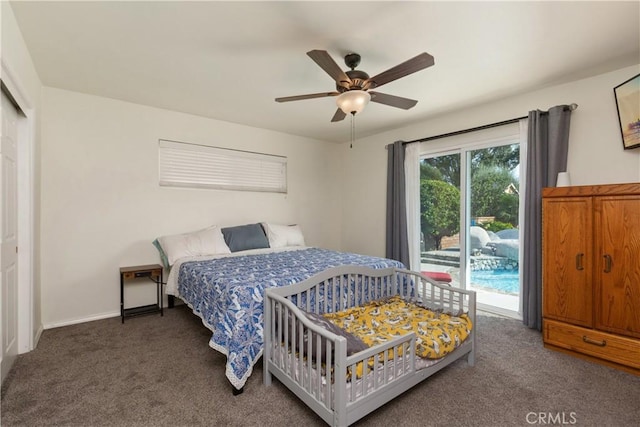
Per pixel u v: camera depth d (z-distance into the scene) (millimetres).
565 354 2357
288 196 4695
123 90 3035
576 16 1863
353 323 2146
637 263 2070
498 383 1954
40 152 2818
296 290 2090
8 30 1785
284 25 1966
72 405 1730
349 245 5117
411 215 4039
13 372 2072
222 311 2043
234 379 1805
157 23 1948
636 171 2443
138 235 3434
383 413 1661
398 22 1931
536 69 2553
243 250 3680
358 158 4965
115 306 3275
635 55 2318
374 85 2125
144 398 1800
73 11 1829
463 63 2453
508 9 1806
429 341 1860
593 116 2660
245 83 2857
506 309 3242
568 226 2373
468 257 3666
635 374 2051
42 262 2896
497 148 3395
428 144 3992
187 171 3760
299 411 1696
